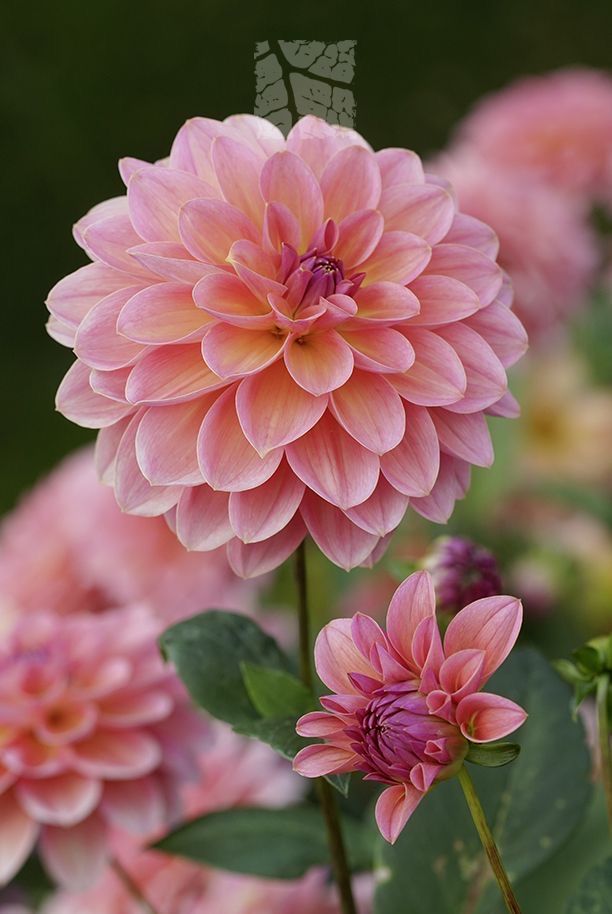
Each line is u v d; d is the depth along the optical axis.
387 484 0.68
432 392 0.68
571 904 0.68
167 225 0.69
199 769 0.85
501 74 3.48
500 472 1.18
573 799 0.75
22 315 3.31
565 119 1.61
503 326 0.70
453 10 3.48
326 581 1.21
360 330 0.70
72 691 0.84
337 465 0.68
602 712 0.70
